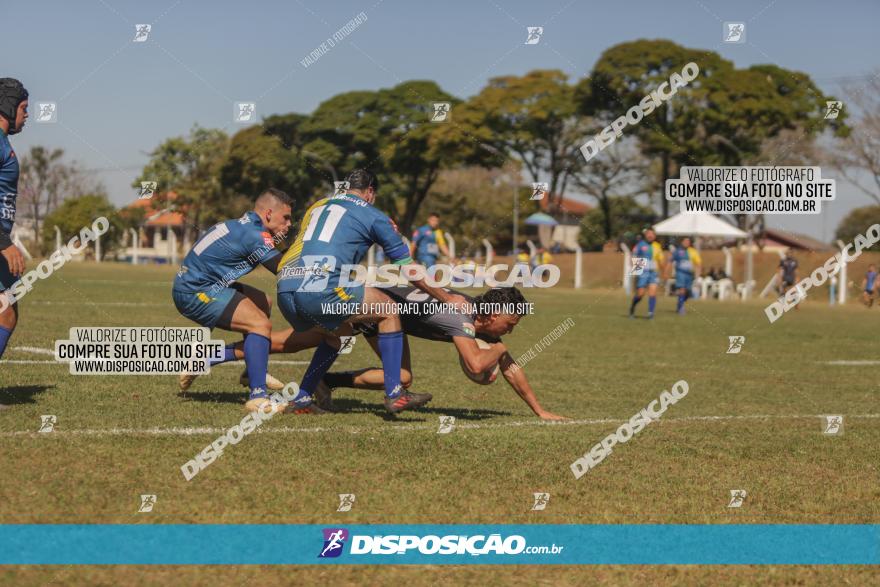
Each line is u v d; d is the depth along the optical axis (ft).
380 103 139.03
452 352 38.93
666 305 92.94
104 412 20.03
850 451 19.63
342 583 11.46
